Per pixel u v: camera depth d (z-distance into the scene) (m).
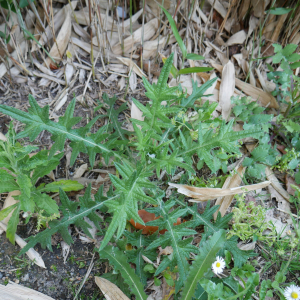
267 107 2.39
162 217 1.65
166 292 1.71
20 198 1.55
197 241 1.92
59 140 1.61
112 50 2.46
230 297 1.44
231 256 1.85
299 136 2.22
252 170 2.05
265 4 2.46
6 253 1.76
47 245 1.70
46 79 2.33
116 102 2.33
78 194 1.99
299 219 2.01
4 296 1.62
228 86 2.40
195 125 1.86
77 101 2.30
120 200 1.27
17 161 1.55
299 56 2.03
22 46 2.31
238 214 1.74
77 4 2.44
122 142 1.88
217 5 2.56
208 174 2.14
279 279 1.65
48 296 1.66
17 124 2.16
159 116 1.57
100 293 1.70
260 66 2.55
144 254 1.74
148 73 2.47
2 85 2.26
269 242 1.72
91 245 1.85
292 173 2.09
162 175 2.07
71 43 2.38
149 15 2.51
